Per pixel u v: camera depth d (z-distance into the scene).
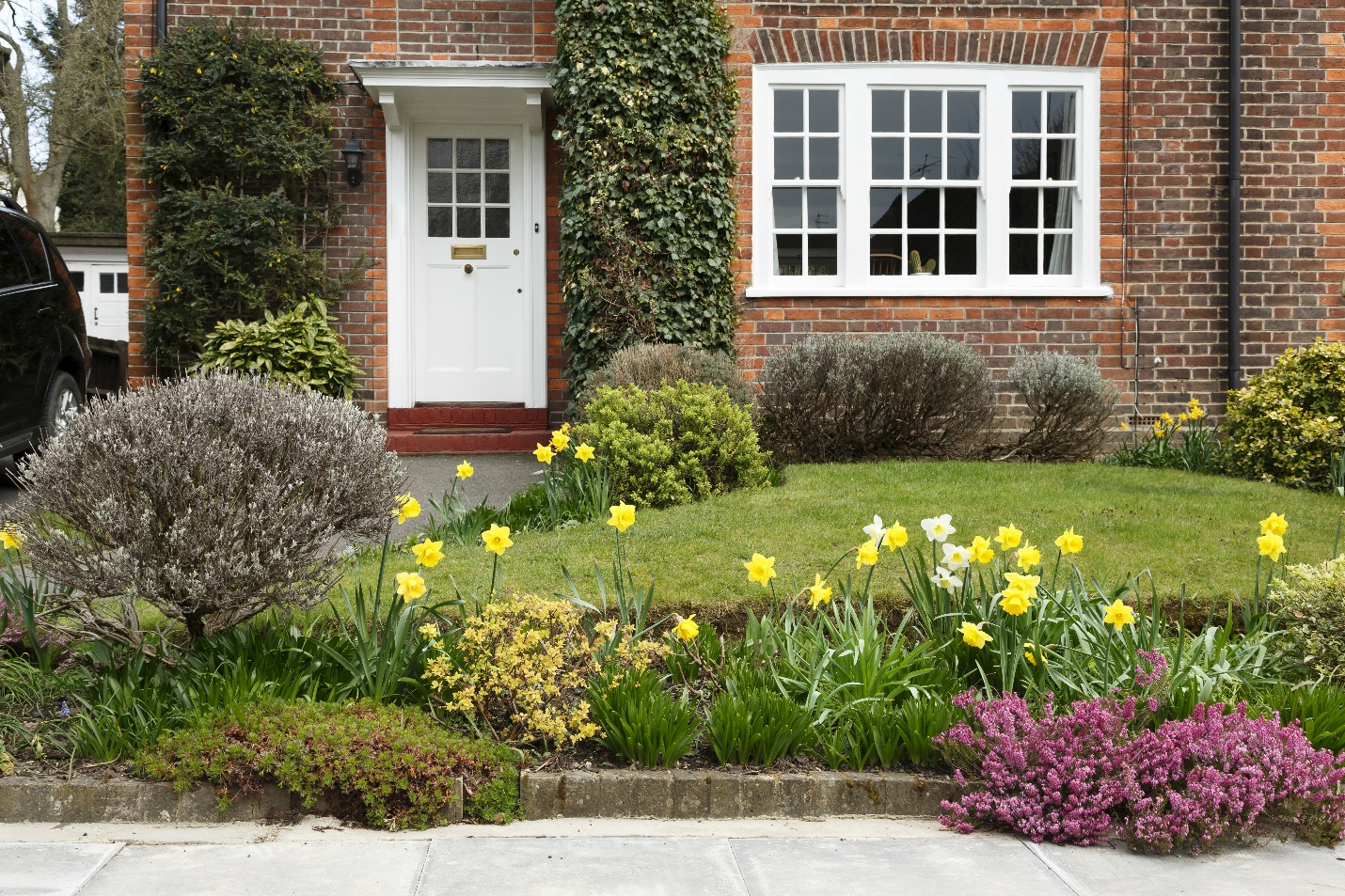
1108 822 3.22
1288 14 9.65
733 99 9.34
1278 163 9.70
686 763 3.57
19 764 3.46
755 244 9.52
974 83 9.58
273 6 9.45
